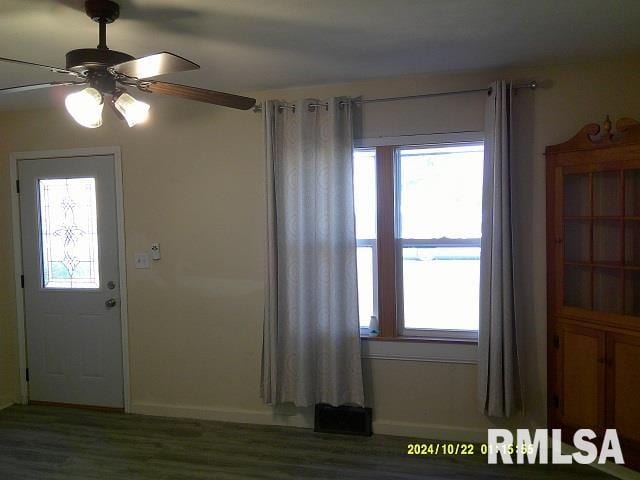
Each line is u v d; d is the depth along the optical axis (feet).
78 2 5.67
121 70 5.49
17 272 10.94
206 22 6.38
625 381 7.50
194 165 10.09
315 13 6.17
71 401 10.86
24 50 7.22
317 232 9.12
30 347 11.00
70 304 10.75
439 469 8.00
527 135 8.54
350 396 9.22
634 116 8.11
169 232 10.25
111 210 10.48
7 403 11.03
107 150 10.43
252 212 9.86
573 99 8.35
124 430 9.68
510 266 8.19
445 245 9.25
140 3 5.76
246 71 8.48
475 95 8.73
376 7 6.02
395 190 9.29
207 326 10.18
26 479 7.84
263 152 9.66
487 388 8.39
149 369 10.48
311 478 7.76
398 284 9.41
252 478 7.78
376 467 8.09
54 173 10.70
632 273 7.61
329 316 9.06
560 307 8.25
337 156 8.94
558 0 5.90
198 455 8.59
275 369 9.24
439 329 9.36
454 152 9.13
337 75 8.80
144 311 10.44
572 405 8.16
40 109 10.69
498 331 8.19
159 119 10.19
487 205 8.32
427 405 9.15
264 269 9.53
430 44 7.34
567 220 8.16
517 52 7.75
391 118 9.11
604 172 7.70
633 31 6.93
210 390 10.21
